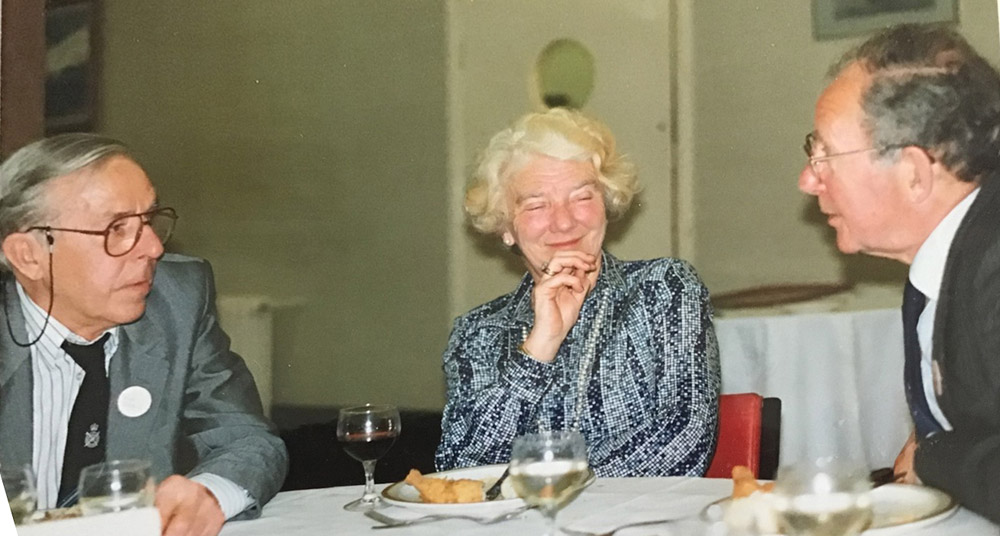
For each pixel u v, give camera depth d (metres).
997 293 1.55
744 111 3.88
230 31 4.66
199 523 1.47
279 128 4.64
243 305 4.59
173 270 2.05
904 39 1.75
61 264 1.90
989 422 1.53
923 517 1.20
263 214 4.68
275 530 1.46
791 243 3.76
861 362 3.06
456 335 2.17
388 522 1.44
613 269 2.11
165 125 4.74
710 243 3.95
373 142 4.50
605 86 4.17
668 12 4.02
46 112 4.43
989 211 1.60
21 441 1.85
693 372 1.93
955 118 1.67
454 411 2.05
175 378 1.95
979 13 3.37
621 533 1.27
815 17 3.73
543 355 1.98
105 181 1.92
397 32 4.46
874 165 1.74
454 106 4.37
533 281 2.22
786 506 1.11
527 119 2.20
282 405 4.63
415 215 4.44
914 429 1.72
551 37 4.23
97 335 1.95
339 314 4.57
